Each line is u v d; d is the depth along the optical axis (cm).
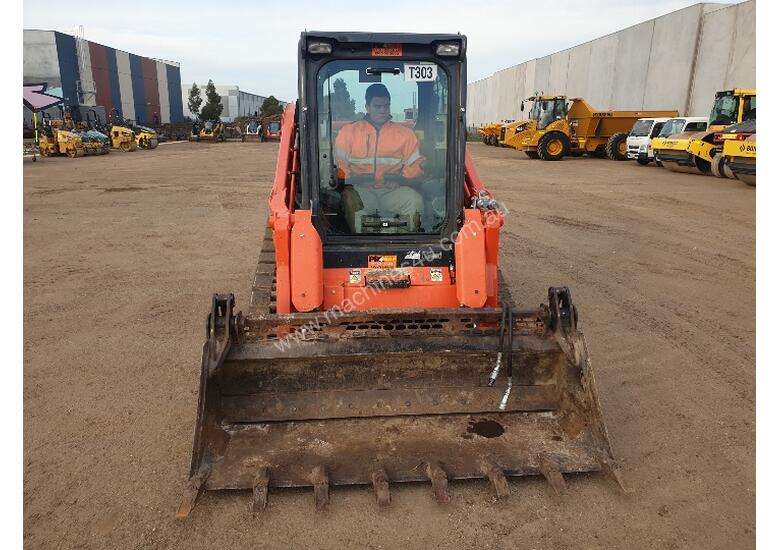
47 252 930
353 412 391
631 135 2467
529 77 5428
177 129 5222
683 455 394
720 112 1953
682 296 725
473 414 399
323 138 453
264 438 373
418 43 436
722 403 464
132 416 441
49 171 2066
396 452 365
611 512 337
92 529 322
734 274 819
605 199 1458
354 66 440
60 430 420
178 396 473
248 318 384
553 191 1605
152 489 357
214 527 324
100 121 3747
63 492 353
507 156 2955
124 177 1920
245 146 4003
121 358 542
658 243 997
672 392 482
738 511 338
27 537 316
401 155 461
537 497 347
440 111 456
